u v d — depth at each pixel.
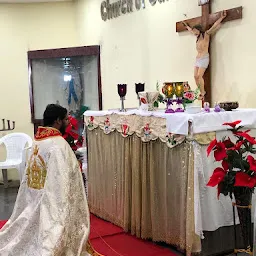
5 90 6.20
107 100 5.52
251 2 3.20
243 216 2.21
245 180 2.03
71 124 3.62
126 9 4.89
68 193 2.69
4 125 6.16
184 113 2.99
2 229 3.03
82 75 5.93
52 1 6.16
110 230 3.71
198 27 3.64
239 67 3.36
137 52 4.75
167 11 4.18
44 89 6.19
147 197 3.36
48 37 6.24
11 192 5.60
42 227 2.62
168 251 3.20
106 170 3.92
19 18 6.17
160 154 3.21
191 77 3.92
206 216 2.92
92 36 5.75
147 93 3.35
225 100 3.53
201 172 2.85
